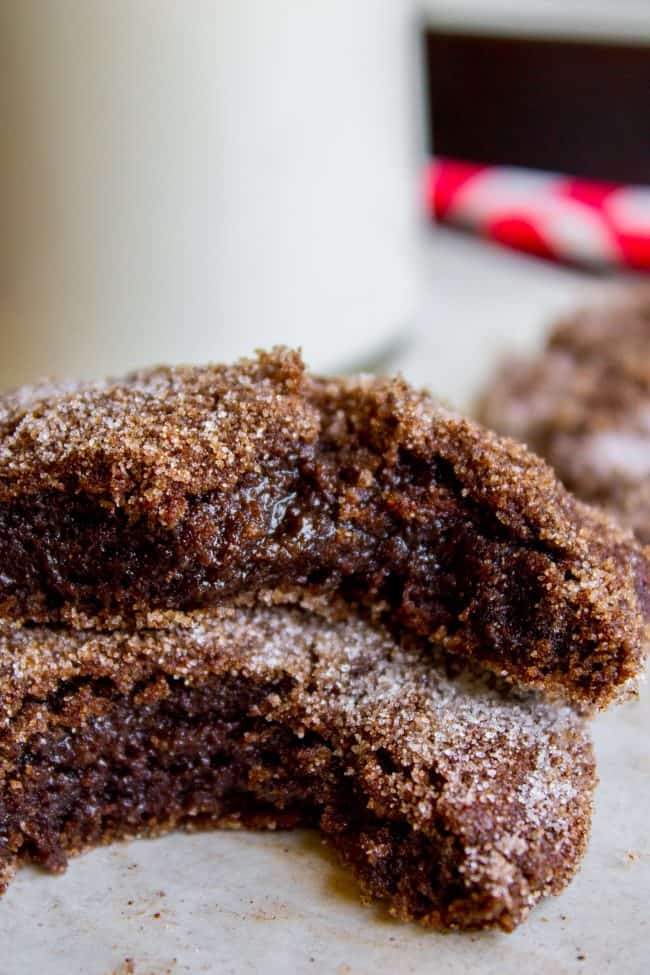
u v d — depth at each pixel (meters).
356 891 0.14
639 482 0.18
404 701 0.15
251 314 0.20
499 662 0.15
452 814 0.14
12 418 0.15
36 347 0.20
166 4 0.18
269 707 0.15
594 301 0.22
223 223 0.19
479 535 0.15
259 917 0.14
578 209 0.25
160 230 0.19
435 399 0.16
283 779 0.15
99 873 0.15
